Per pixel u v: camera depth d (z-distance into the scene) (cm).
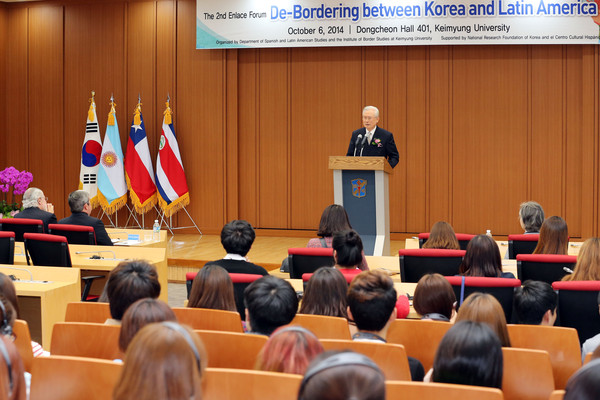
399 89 1099
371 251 664
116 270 284
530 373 239
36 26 1223
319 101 1130
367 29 1064
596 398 115
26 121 1234
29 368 275
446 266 465
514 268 516
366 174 671
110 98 1195
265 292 269
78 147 1215
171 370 136
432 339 289
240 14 1105
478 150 1079
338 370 113
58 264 532
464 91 1079
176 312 306
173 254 944
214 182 1166
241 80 1157
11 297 275
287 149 1148
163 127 1140
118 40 1189
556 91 1050
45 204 698
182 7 1162
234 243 421
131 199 1152
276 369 188
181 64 1168
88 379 211
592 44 1022
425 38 1046
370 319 267
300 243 1079
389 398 182
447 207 1093
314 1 1080
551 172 1056
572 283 368
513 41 1023
